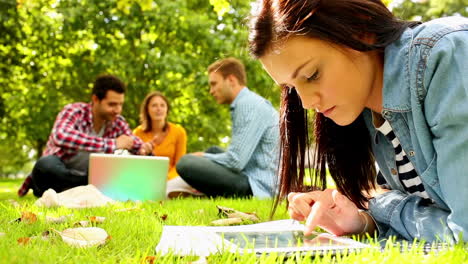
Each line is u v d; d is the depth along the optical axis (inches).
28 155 732.7
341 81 48.9
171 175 187.3
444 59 46.0
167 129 199.3
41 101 408.8
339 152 64.5
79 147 149.9
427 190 50.3
